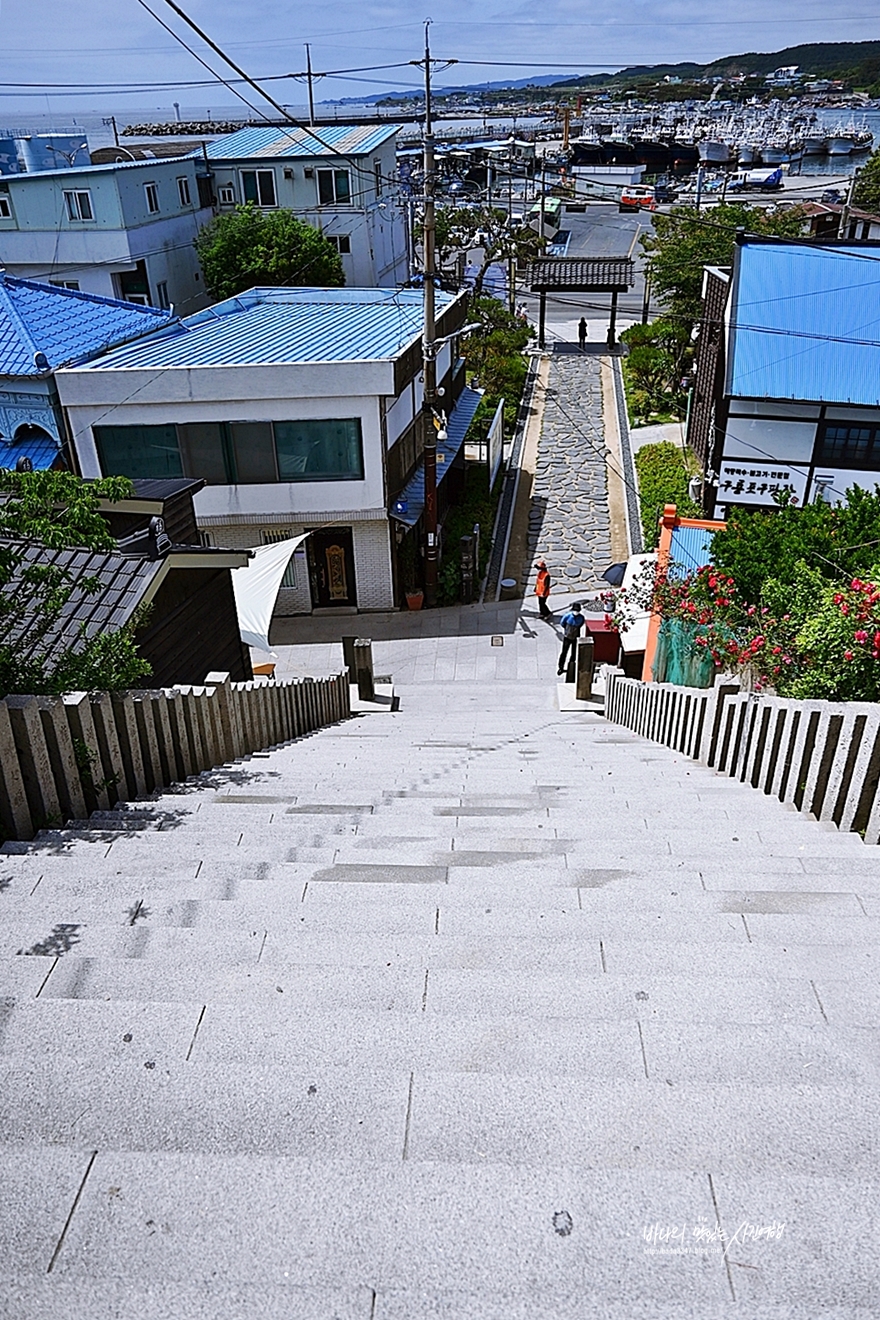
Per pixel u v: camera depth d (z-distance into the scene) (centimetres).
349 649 1586
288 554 1580
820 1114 216
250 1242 184
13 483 584
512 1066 244
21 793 480
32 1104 231
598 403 3319
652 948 321
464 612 2073
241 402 1856
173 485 1256
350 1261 179
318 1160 202
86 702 542
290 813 557
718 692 766
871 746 493
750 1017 273
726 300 2169
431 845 476
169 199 3322
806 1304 168
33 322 2155
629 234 6575
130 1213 192
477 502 2502
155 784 655
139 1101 230
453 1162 200
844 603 665
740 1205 187
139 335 2275
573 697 1577
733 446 2056
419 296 2569
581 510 2509
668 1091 223
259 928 351
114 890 392
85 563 1024
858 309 1998
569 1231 183
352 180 3466
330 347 2056
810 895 373
